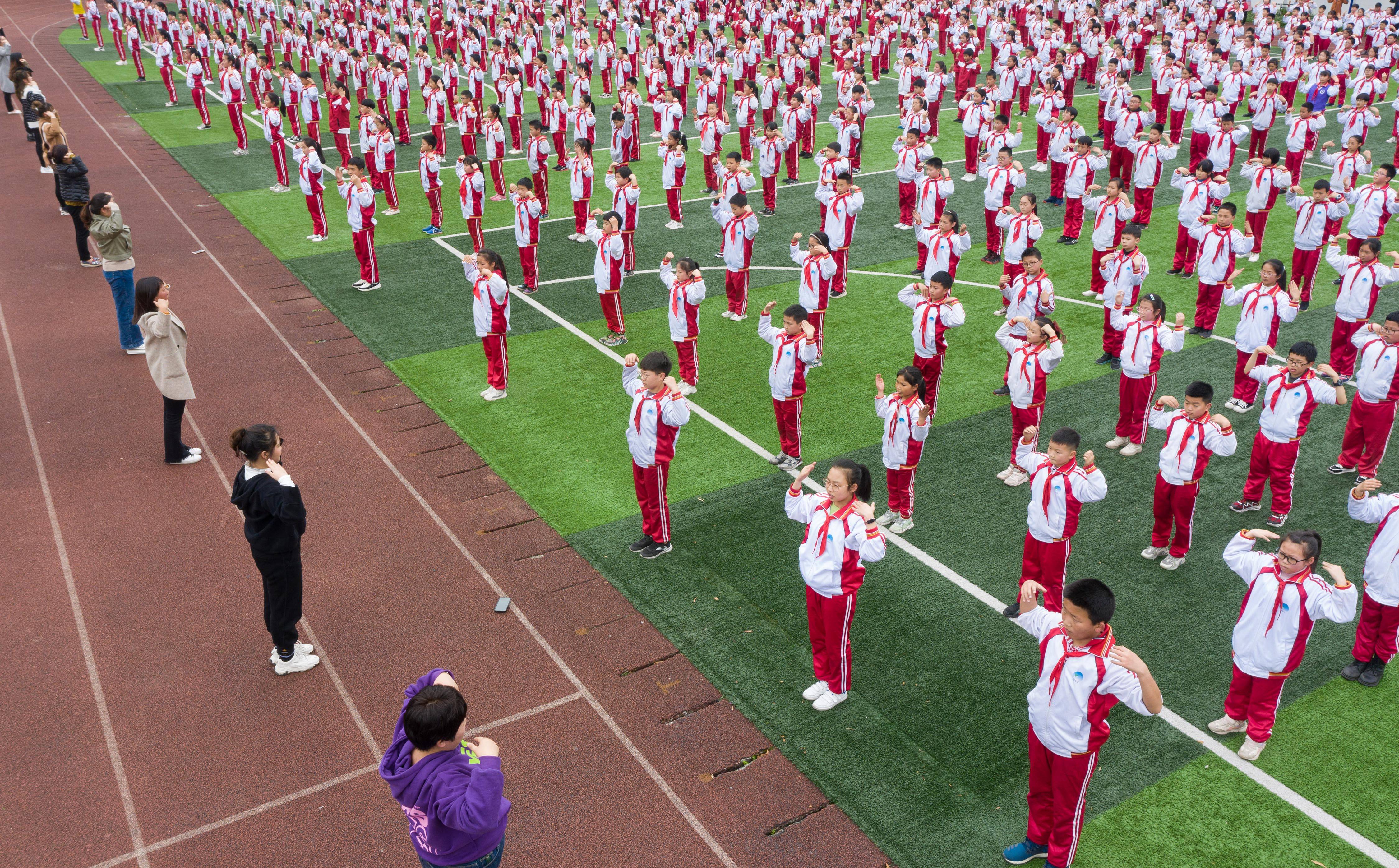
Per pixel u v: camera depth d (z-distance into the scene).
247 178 22.97
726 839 6.57
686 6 40.56
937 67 26.48
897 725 7.59
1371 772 7.14
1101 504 10.66
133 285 13.41
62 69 34.28
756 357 14.30
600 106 30.89
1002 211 16.06
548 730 7.49
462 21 38.19
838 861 6.41
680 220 20.03
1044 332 10.82
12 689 7.72
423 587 9.16
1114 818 6.76
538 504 10.59
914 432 9.57
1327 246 15.26
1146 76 34.53
